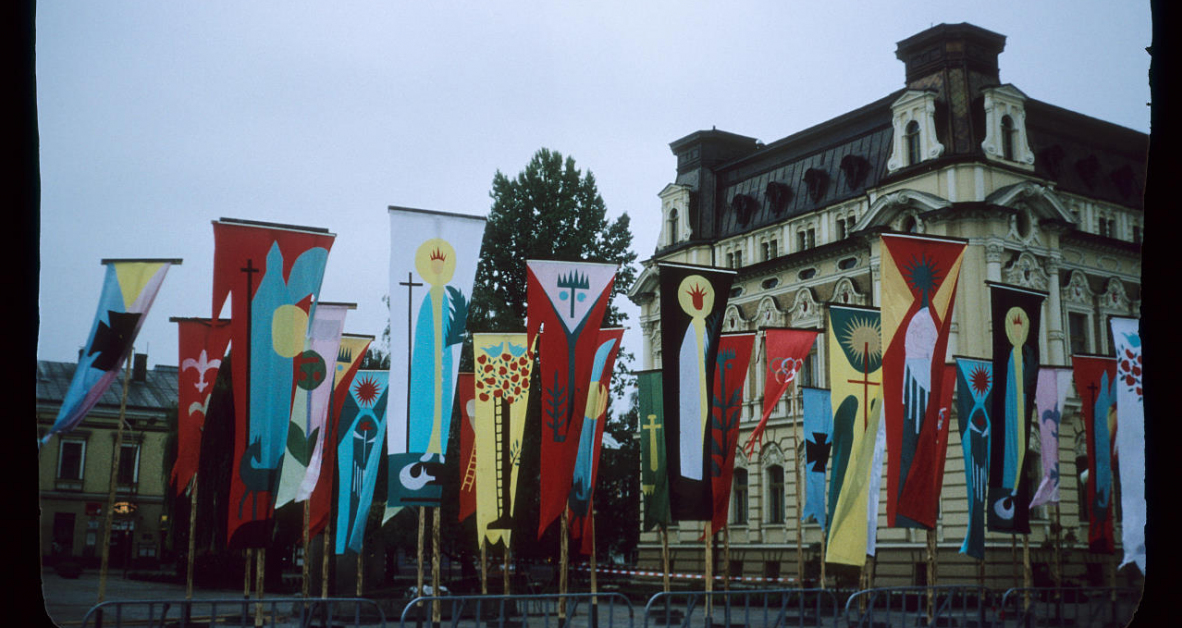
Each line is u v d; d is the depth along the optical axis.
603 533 51.31
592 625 22.03
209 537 43.50
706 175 52.47
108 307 16.59
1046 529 38.31
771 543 45.25
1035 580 36.56
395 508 19.23
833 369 23.03
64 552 70.62
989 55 41.34
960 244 20.66
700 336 19.91
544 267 19.70
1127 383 20.44
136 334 16.62
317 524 22.33
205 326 21.45
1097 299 42.56
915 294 20.28
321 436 20.47
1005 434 22.20
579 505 22.61
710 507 19.50
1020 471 22.34
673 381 19.69
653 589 41.25
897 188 41.09
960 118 39.94
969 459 22.19
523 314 47.78
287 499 20.64
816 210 45.09
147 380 79.19
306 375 20.66
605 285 19.86
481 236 19.11
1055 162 42.41
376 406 23.19
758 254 48.28
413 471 18.64
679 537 49.47
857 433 22.88
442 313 18.80
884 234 20.28
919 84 41.78
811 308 44.62
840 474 22.67
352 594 31.25
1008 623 25.64
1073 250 41.97
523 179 48.47
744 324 48.22
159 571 68.12
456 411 41.06
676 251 51.91
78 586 47.56
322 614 21.98
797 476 27.48
